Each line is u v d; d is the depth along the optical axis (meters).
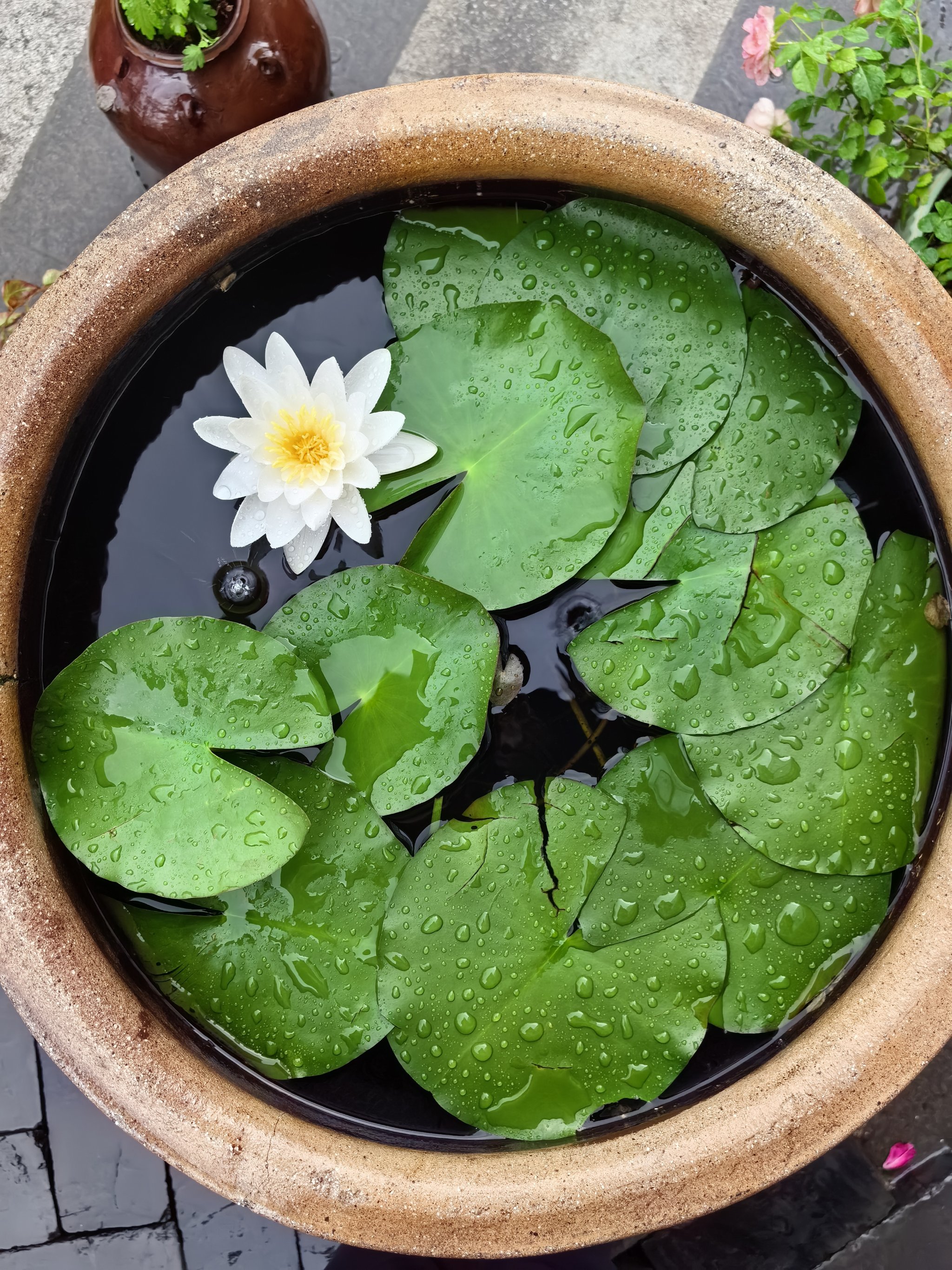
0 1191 1.09
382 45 1.11
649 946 0.87
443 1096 0.85
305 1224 0.79
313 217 0.89
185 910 0.88
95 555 0.91
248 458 0.89
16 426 0.83
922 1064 0.80
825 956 0.87
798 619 0.89
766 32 0.96
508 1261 1.03
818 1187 1.09
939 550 0.89
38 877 0.81
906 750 0.89
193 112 0.90
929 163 1.03
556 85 0.85
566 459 0.88
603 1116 0.86
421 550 0.89
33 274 1.12
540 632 0.92
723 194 0.84
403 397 0.90
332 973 0.87
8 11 1.12
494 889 0.87
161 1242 1.10
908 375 0.85
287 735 0.86
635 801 0.88
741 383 0.90
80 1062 0.80
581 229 0.90
